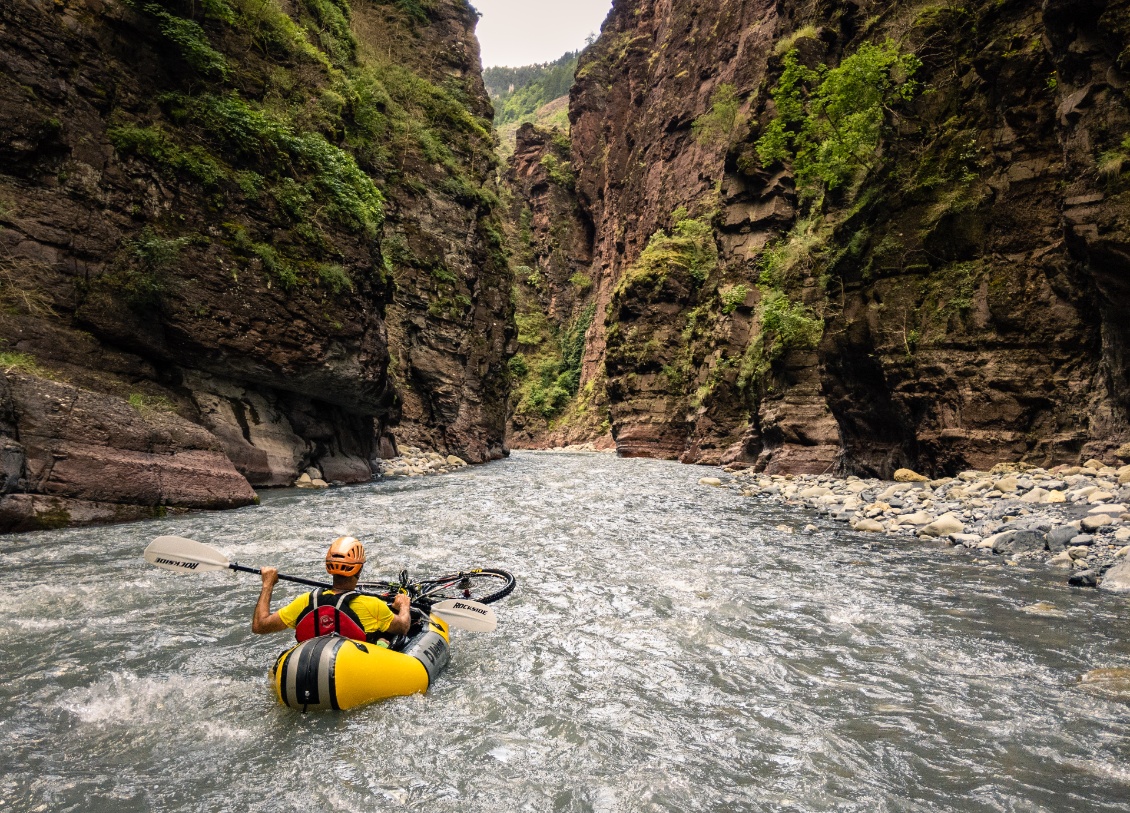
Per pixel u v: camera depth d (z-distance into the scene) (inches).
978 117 560.1
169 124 547.2
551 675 187.5
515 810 122.1
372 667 161.5
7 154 446.6
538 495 617.3
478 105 1349.7
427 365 1074.7
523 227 3002.0
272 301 585.3
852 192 727.7
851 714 166.2
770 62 1198.3
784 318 895.7
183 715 156.6
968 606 259.4
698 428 1252.5
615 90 2714.1
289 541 363.6
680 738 152.5
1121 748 148.6
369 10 1202.6
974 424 523.2
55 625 219.5
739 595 274.1
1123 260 395.2
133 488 419.2
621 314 1615.4
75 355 461.7
